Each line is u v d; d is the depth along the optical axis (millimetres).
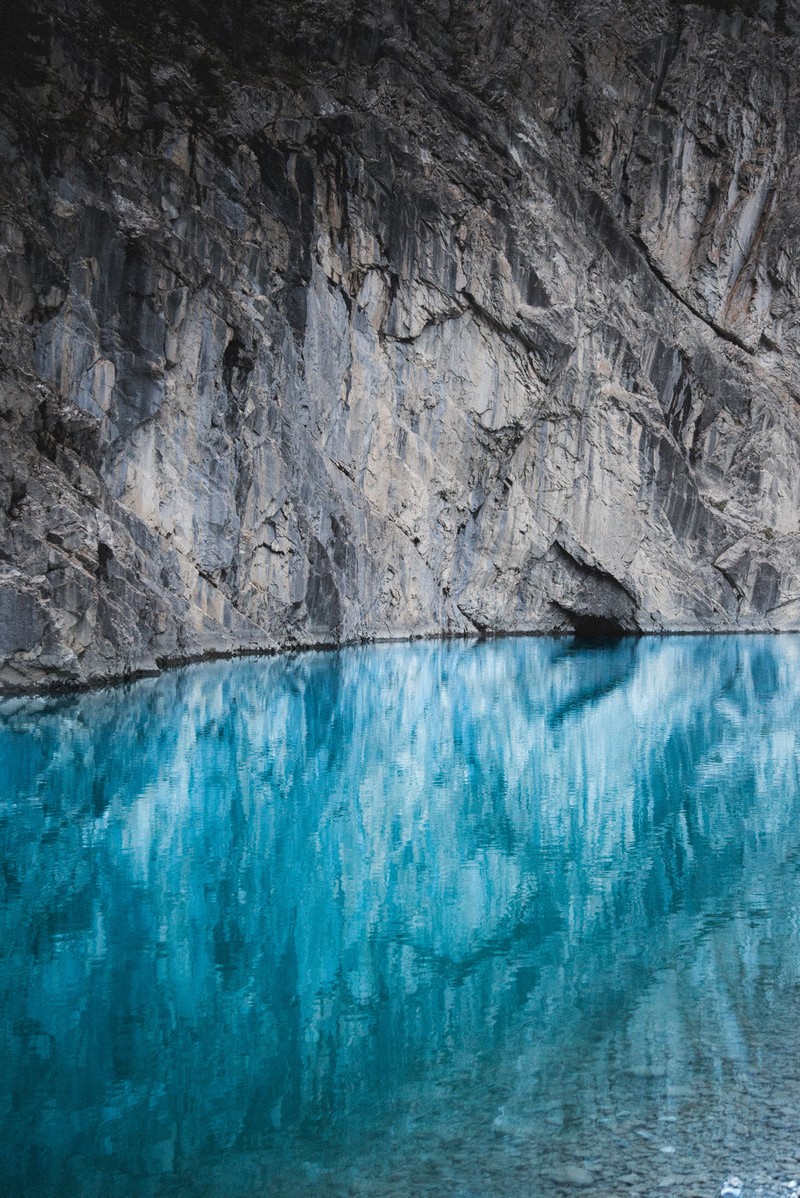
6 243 26578
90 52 32250
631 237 57438
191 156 34031
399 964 9680
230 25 38812
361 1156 6516
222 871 12523
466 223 45562
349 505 41969
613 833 14758
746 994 9062
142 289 29734
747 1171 6363
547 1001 8852
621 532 55000
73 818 14680
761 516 61562
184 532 31609
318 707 25812
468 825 15094
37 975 9258
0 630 23578
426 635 48188
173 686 27062
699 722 25328
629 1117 6977
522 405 49062
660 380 57250
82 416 27703
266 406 35062
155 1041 8039
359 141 41000
